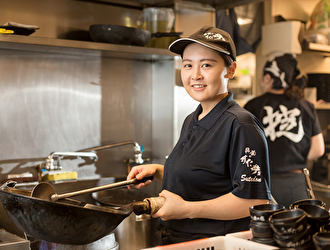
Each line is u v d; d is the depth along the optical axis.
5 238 1.15
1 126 1.91
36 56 1.98
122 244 1.25
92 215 0.92
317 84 2.88
